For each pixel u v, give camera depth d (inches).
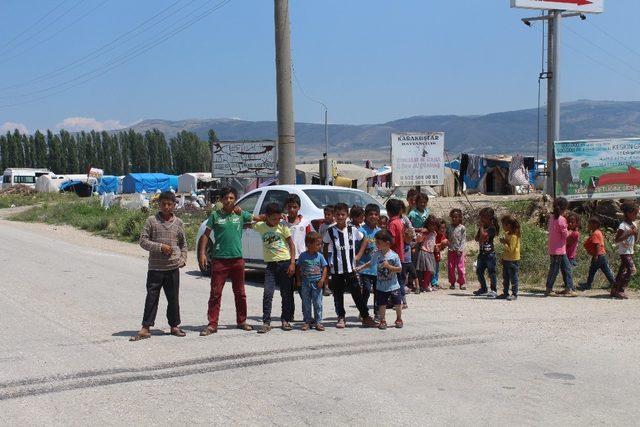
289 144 687.7
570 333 327.9
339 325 340.2
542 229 711.1
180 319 344.8
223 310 391.9
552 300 430.3
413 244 462.3
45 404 221.6
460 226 477.4
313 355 283.4
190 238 796.0
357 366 266.5
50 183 2586.1
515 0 914.7
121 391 235.1
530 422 206.2
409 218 470.3
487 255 444.1
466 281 515.2
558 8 925.8
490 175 1604.3
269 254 333.1
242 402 223.8
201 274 549.0
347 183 1480.1
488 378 251.3
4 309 384.5
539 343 306.8
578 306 407.2
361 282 343.9
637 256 511.8
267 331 329.1
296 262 342.3
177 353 286.0
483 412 214.5
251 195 521.0
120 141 4630.9
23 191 2470.5
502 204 853.8
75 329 333.1
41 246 783.1
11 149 4345.5
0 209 1873.8
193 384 243.1
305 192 479.5
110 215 1174.3
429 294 456.1
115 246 823.1
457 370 261.6
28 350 290.2
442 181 852.0
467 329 336.8
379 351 290.8
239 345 300.8
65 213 1333.7
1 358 276.8
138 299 423.8
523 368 265.4
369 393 232.8
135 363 270.2
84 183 2586.1
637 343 308.3
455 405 221.0
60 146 4426.7
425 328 339.6
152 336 318.0
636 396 232.4
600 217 744.3
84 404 221.6
